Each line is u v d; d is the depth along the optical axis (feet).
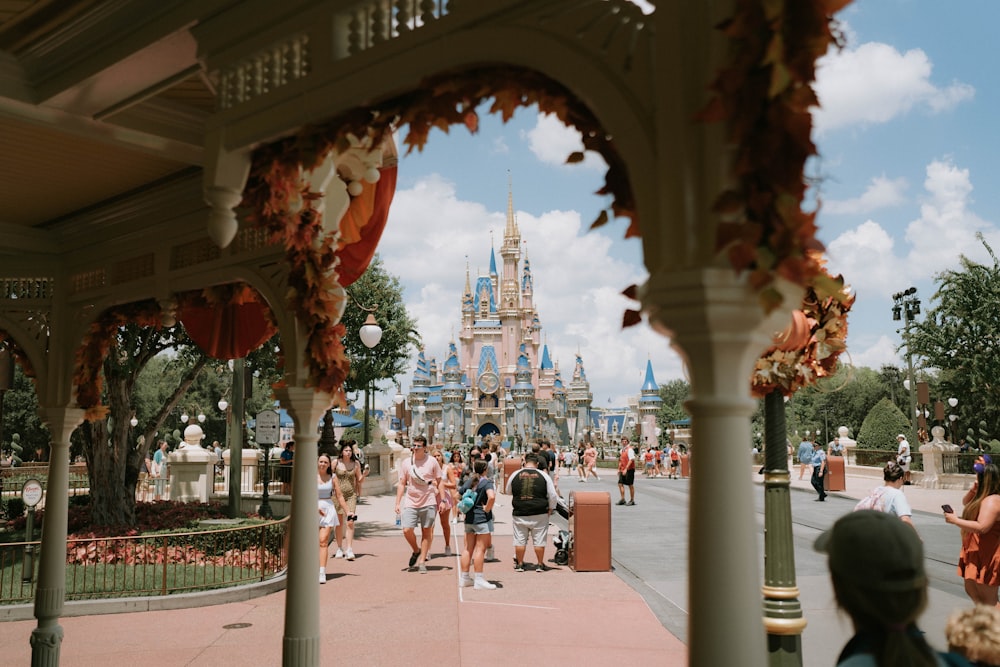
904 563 5.63
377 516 63.52
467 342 443.32
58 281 23.04
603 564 36.68
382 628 26.03
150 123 16.16
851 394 245.86
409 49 10.02
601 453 233.35
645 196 7.50
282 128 11.56
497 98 9.65
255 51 12.09
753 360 7.34
